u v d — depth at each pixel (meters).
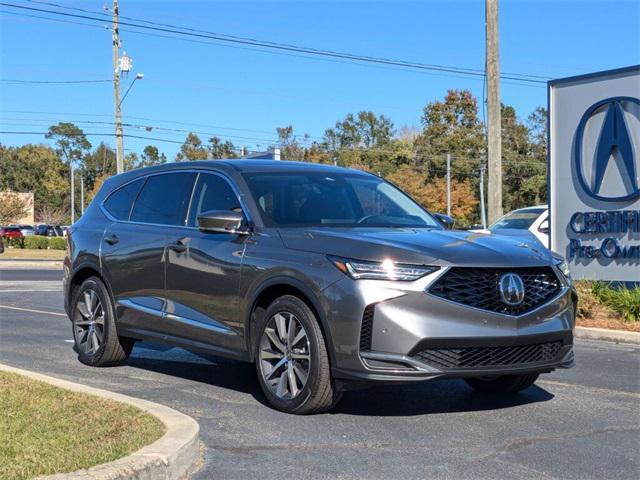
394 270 5.60
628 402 6.75
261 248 6.38
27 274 26.30
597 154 13.66
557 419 6.14
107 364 8.26
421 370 5.48
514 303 5.75
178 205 7.54
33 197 104.06
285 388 6.20
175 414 5.54
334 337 5.70
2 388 6.35
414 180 63.97
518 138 78.19
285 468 4.93
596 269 13.66
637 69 13.15
